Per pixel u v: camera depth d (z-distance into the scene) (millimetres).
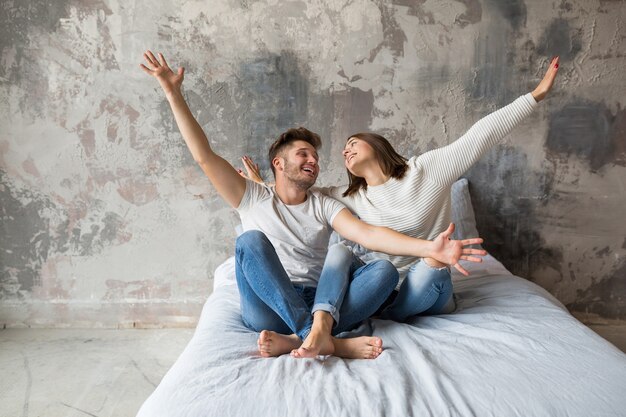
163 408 1567
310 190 2371
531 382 1621
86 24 3191
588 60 3215
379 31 3221
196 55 3230
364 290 1981
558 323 2051
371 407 1503
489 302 2332
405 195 2279
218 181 2191
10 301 3371
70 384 2600
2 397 2467
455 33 3221
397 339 1957
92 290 3385
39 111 3242
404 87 3258
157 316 3408
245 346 1893
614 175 3297
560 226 3346
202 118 3277
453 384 1611
